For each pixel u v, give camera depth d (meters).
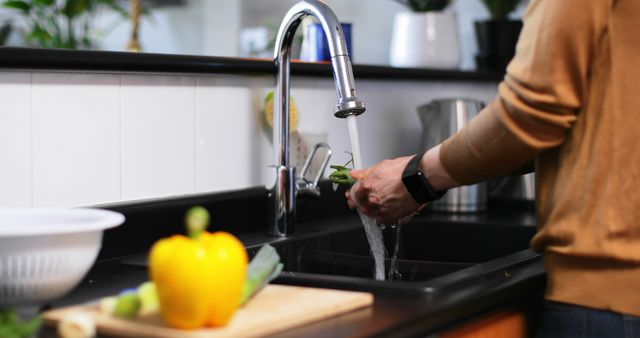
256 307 1.12
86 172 1.56
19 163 1.45
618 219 1.28
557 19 1.26
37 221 1.22
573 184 1.32
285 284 1.36
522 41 1.32
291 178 1.80
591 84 1.30
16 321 0.99
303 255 1.76
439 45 2.57
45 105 1.48
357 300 1.18
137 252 1.61
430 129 2.29
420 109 2.34
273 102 1.94
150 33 4.12
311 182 1.85
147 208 1.63
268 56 3.55
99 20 4.37
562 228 1.33
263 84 1.94
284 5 3.63
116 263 1.54
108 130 1.59
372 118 2.27
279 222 1.81
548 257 1.38
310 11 1.62
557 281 1.35
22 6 3.34
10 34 3.74
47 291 1.11
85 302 1.22
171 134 1.72
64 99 1.52
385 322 1.10
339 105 1.53
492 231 2.06
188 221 1.00
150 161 1.68
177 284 0.98
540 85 1.28
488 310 1.34
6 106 1.43
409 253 2.10
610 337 1.30
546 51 1.27
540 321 1.40
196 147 1.77
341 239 1.91
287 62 1.75
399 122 2.37
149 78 1.66
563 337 1.33
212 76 1.80
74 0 3.40
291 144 1.98
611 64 1.28
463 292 1.29
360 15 3.02
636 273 1.28
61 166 1.52
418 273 1.67
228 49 3.83
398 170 1.49
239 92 1.87
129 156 1.64
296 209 1.96
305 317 1.09
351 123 1.55
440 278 1.35
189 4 3.95
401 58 2.60
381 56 2.97
